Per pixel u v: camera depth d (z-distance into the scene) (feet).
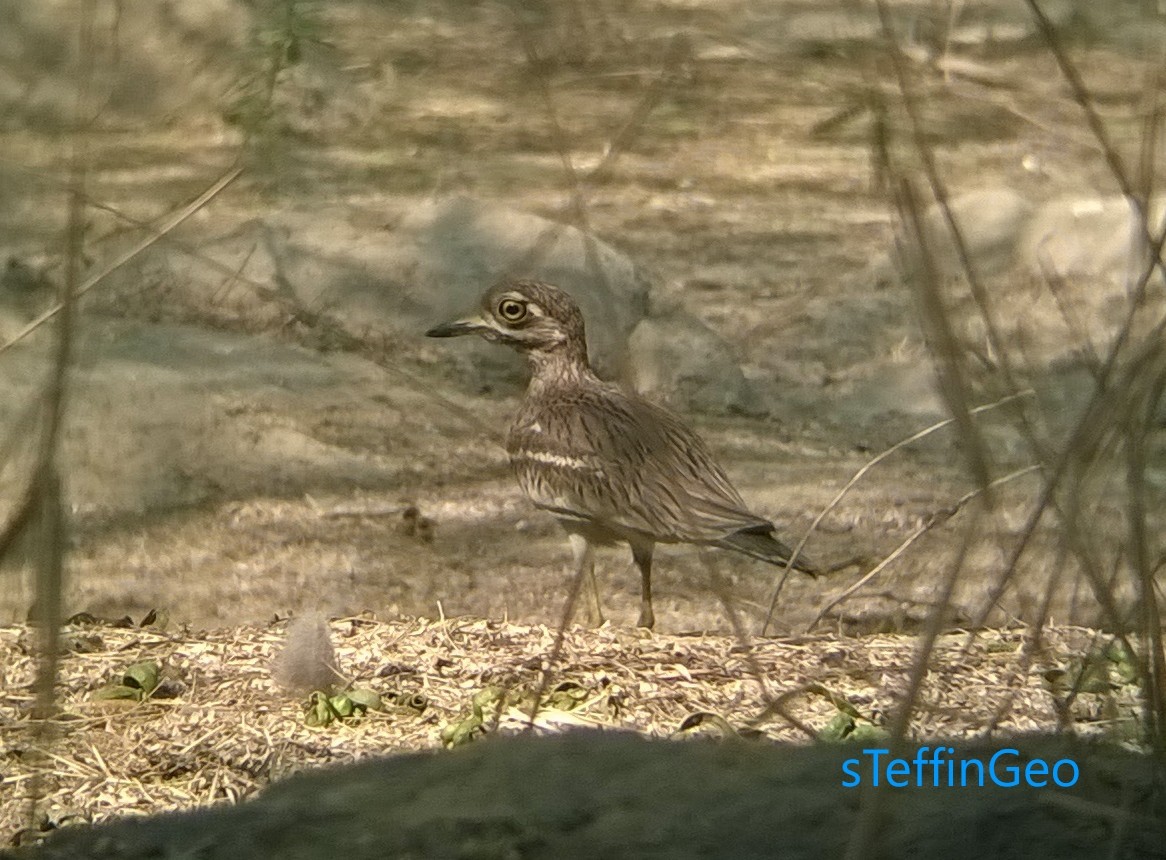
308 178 66.69
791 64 39.40
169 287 52.03
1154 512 32.65
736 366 52.70
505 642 35.63
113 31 31.24
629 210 69.21
